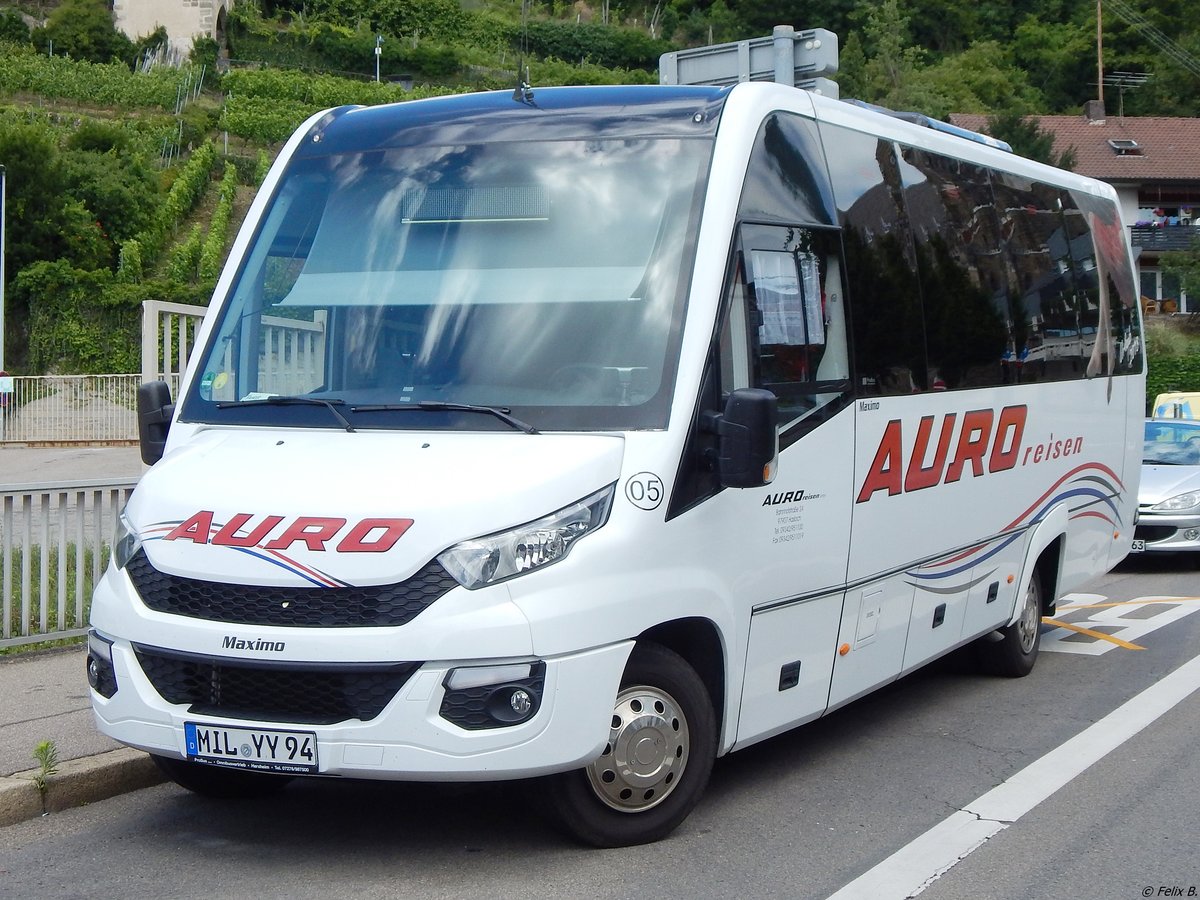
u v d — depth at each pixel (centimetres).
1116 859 571
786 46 1209
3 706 766
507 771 495
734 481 546
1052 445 957
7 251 5328
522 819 607
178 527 536
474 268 604
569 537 513
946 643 812
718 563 570
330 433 573
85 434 3647
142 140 7262
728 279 584
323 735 496
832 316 668
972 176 865
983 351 838
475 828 595
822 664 662
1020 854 576
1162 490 1576
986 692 910
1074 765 718
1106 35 10262
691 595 550
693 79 1260
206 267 5462
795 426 625
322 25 10112
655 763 559
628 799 558
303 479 539
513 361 574
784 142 650
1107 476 1077
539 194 610
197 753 515
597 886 525
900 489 728
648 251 583
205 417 615
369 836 588
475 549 498
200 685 520
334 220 643
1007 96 9656
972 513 827
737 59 1234
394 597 495
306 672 498
